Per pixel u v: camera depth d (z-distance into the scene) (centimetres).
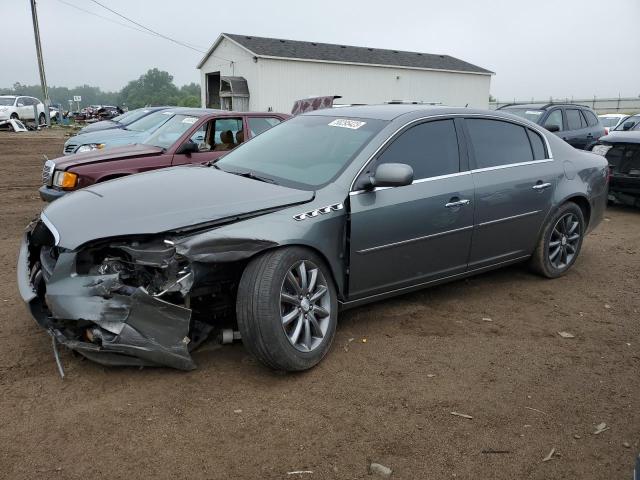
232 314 391
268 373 363
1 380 345
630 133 926
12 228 764
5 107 2848
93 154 748
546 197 522
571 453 294
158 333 331
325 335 377
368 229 395
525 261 556
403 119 438
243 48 3009
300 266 363
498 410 330
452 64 3741
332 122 468
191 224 334
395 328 438
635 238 756
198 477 267
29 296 359
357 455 287
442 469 279
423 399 339
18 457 277
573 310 487
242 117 848
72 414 312
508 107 1309
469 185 456
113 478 265
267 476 270
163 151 760
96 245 336
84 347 332
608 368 385
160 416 313
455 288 531
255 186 390
